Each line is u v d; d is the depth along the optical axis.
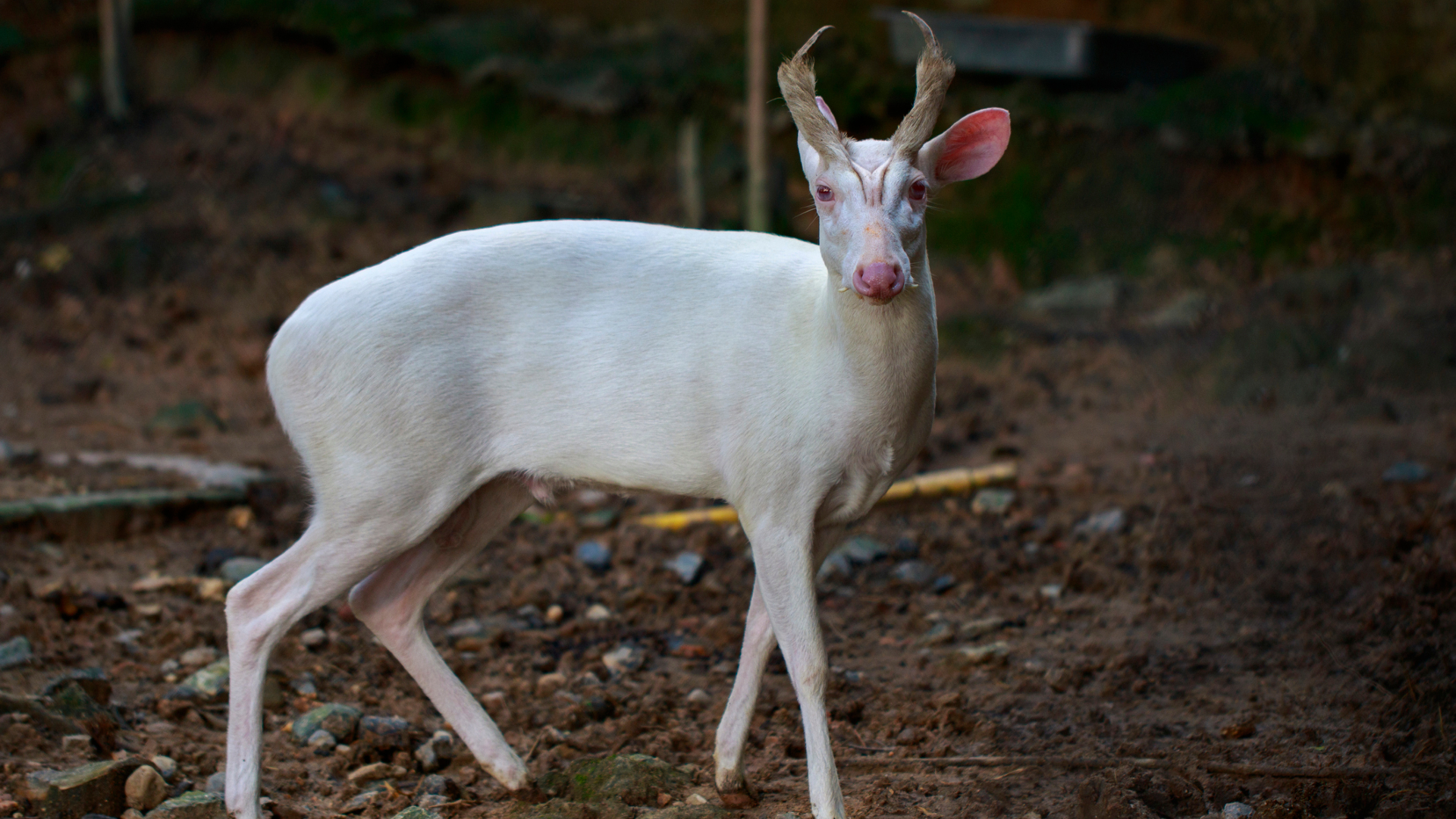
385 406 3.62
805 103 3.43
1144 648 5.27
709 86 12.84
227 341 10.04
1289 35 12.09
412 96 13.37
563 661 5.33
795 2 13.13
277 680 4.86
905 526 7.02
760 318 3.64
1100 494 7.29
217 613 5.50
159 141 12.91
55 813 3.66
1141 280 10.95
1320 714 4.53
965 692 4.92
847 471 3.63
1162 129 11.69
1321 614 5.46
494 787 4.18
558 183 12.61
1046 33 11.90
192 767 4.16
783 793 4.05
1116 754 4.26
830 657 5.43
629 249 3.78
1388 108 11.80
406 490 3.67
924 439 3.81
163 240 11.40
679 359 3.64
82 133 12.92
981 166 3.72
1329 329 9.57
